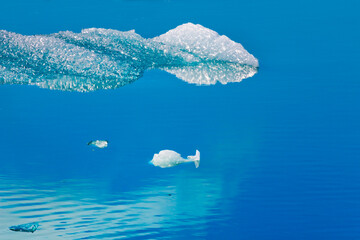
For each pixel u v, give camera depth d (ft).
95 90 37.06
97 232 20.06
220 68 41.63
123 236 19.85
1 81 37.91
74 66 39.50
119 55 41.83
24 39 41.45
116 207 22.12
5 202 22.45
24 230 20.01
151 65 41.81
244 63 42.24
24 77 38.17
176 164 26.61
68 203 22.45
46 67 39.42
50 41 41.27
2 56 40.11
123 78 38.81
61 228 20.26
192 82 38.91
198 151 26.96
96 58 40.04
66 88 37.27
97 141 28.84
